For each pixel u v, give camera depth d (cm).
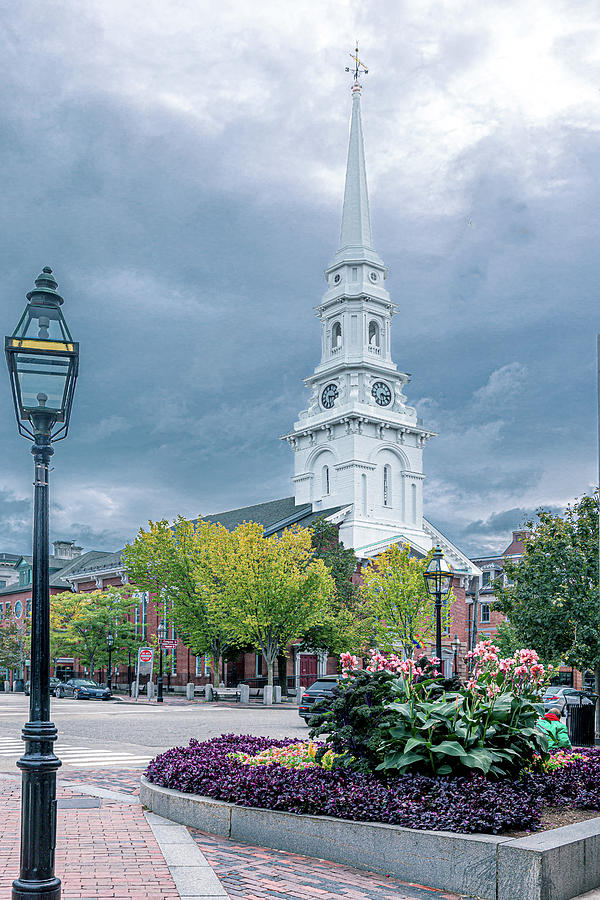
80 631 6444
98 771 1542
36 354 636
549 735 1116
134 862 788
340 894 708
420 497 7194
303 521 6844
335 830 820
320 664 6109
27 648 7719
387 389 7256
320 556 5725
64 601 6681
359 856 798
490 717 935
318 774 936
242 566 4638
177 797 998
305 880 750
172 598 5234
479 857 712
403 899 698
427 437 7356
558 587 2689
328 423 7019
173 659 6662
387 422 6975
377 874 778
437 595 2136
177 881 720
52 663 7631
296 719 3186
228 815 927
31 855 572
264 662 6125
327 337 7475
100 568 7919
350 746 959
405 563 5112
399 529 6862
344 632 5031
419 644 5084
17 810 1079
